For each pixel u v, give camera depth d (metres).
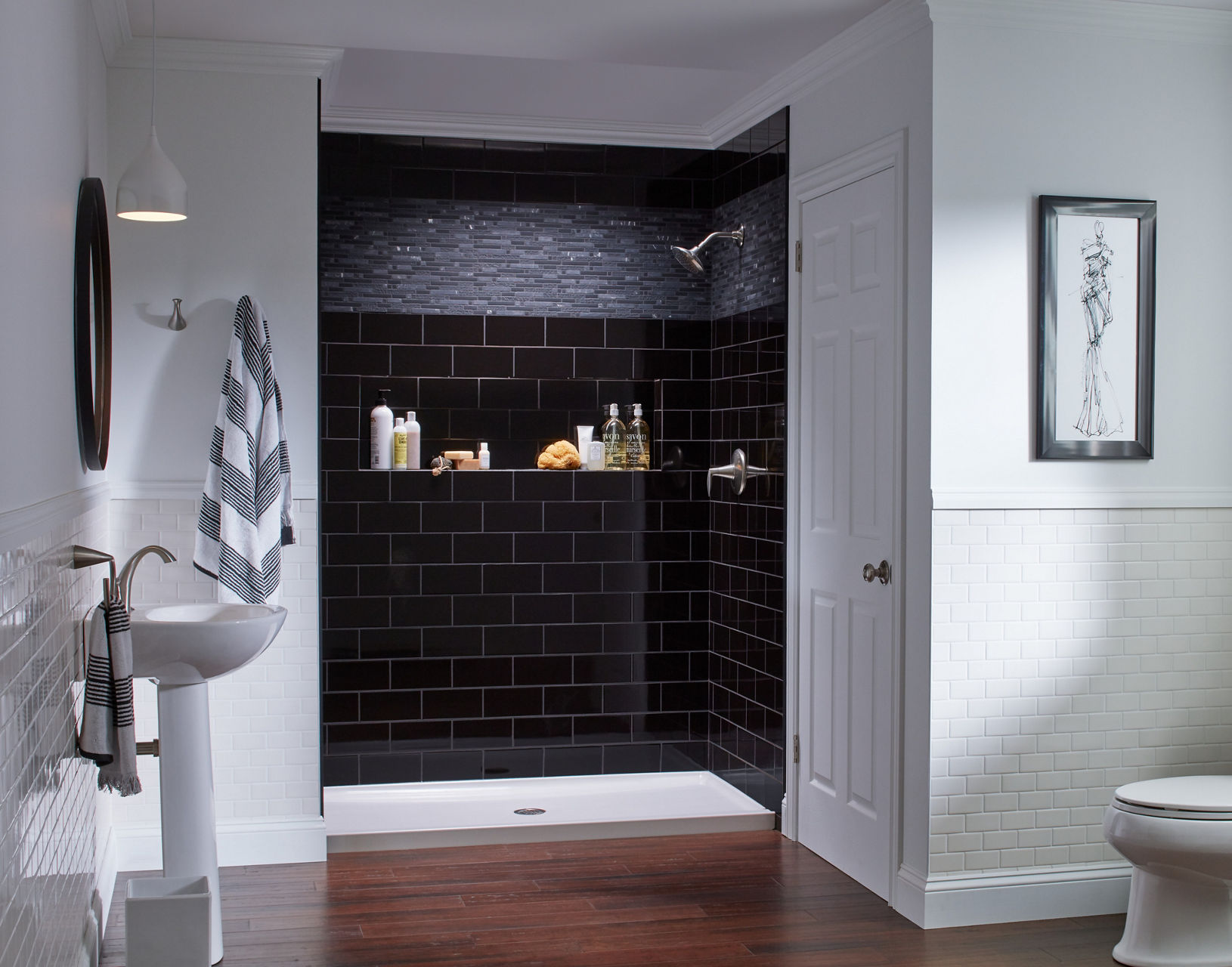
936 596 3.38
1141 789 3.15
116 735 2.83
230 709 3.95
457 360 4.95
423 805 4.68
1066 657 3.49
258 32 3.70
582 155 5.01
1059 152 3.45
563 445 5.00
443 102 4.61
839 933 3.37
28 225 2.21
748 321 4.62
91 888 3.08
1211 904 3.12
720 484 4.94
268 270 3.90
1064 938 3.35
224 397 3.71
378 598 4.84
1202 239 3.59
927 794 3.40
